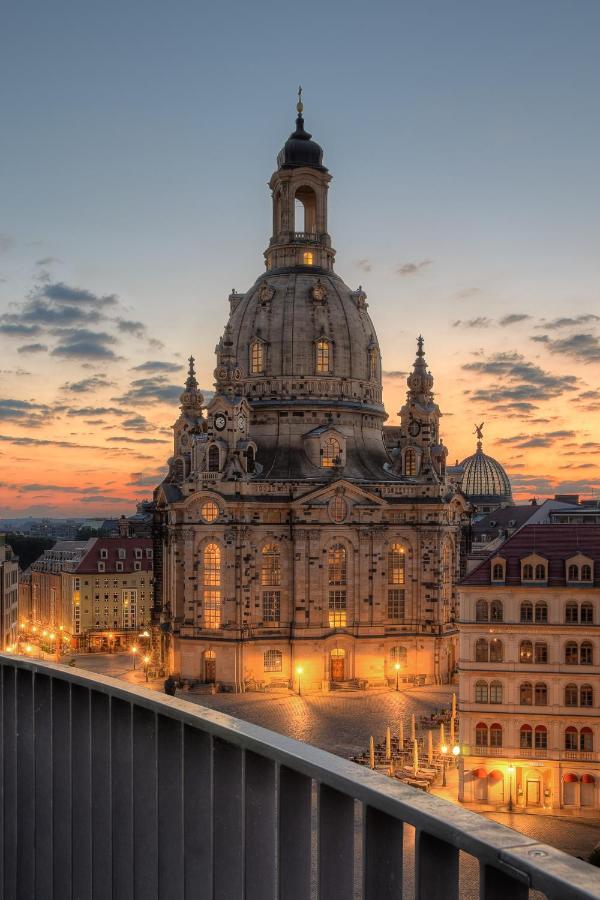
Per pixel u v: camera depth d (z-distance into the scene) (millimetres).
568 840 74188
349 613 139500
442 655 143000
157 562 156000
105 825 15359
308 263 159500
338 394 151125
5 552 165375
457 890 9641
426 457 149250
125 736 14961
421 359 155000
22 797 17469
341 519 139000
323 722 115312
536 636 84000
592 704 82750
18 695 17609
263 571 138000
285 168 160375
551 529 89562
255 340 151250
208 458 138625
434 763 94688
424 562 143375
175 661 142375
